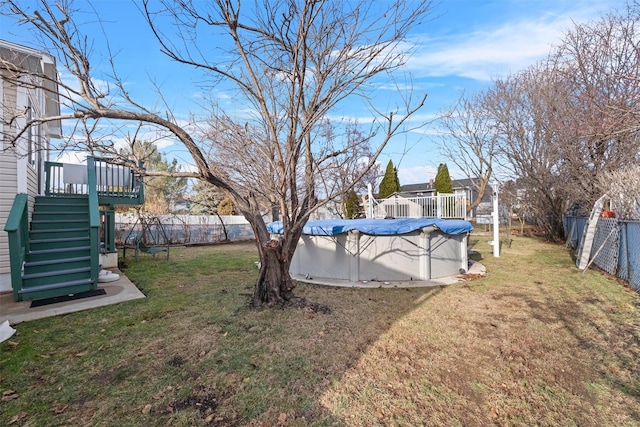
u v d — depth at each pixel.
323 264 6.26
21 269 4.76
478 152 18.45
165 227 13.34
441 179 21.47
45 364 2.83
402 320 3.88
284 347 3.14
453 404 2.27
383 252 6.00
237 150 4.36
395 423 2.07
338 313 4.12
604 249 6.80
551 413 2.17
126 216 12.95
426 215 12.07
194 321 3.86
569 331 3.53
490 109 15.05
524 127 13.20
